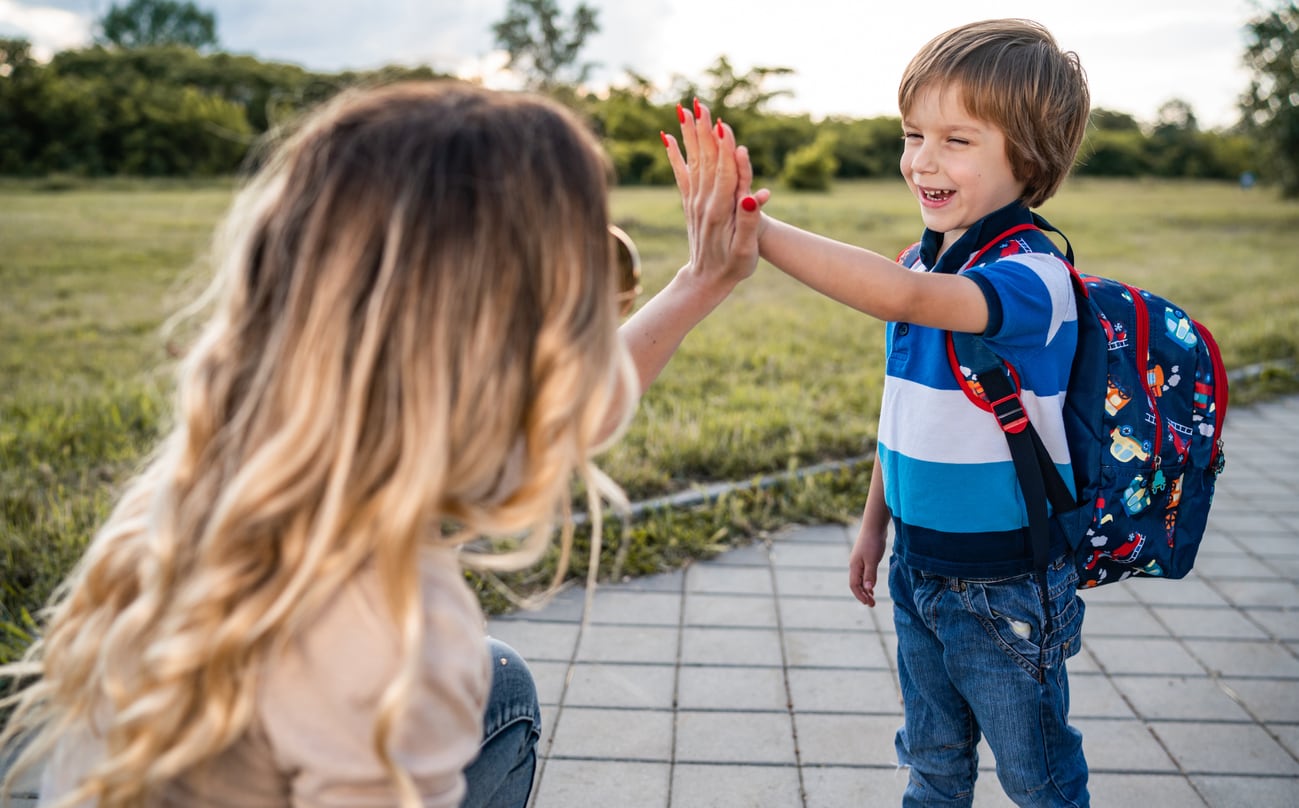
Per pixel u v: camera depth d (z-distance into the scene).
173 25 74.94
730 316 8.66
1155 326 1.63
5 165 32.22
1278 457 5.31
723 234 1.37
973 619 1.64
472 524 0.94
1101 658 3.12
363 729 0.89
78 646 0.98
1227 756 2.62
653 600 3.45
